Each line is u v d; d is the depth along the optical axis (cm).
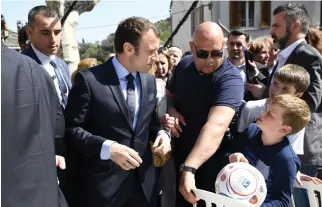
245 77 414
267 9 1630
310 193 229
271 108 213
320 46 368
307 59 308
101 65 235
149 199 244
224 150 253
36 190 157
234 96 241
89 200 234
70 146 231
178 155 271
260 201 195
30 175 156
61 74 334
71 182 243
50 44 317
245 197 194
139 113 234
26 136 156
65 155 232
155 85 249
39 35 314
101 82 225
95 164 232
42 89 165
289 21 328
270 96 274
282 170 212
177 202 275
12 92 154
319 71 304
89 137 221
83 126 231
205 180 258
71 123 226
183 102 264
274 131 213
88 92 224
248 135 231
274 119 210
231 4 1641
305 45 317
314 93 299
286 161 212
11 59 158
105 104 224
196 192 212
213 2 1647
